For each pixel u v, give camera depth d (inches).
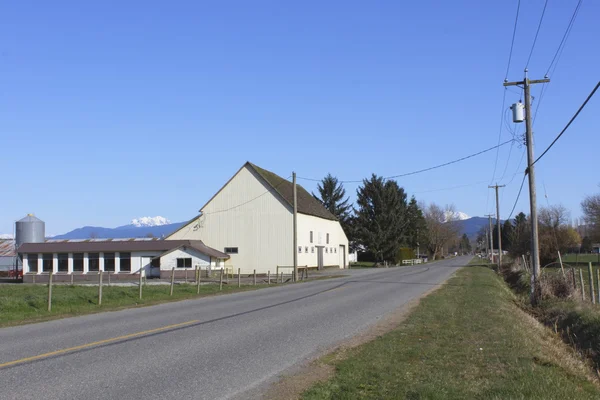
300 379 302.8
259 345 406.6
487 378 298.8
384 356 360.5
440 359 350.3
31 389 273.3
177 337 440.8
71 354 366.9
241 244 1973.4
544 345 433.7
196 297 880.9
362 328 497.7
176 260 1811.0
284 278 1600.6
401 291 946.1
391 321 546.0
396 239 3053.6
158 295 912.3
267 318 568.4
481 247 6466.5
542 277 892.0
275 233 1941.4
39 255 1946.4
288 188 2167.8
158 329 485.4
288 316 586.9
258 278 1692.9
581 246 3036.4
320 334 461.4
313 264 2171.5
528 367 320.2
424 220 4183.1
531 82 903.1
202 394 269.1
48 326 523.2
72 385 282.2
